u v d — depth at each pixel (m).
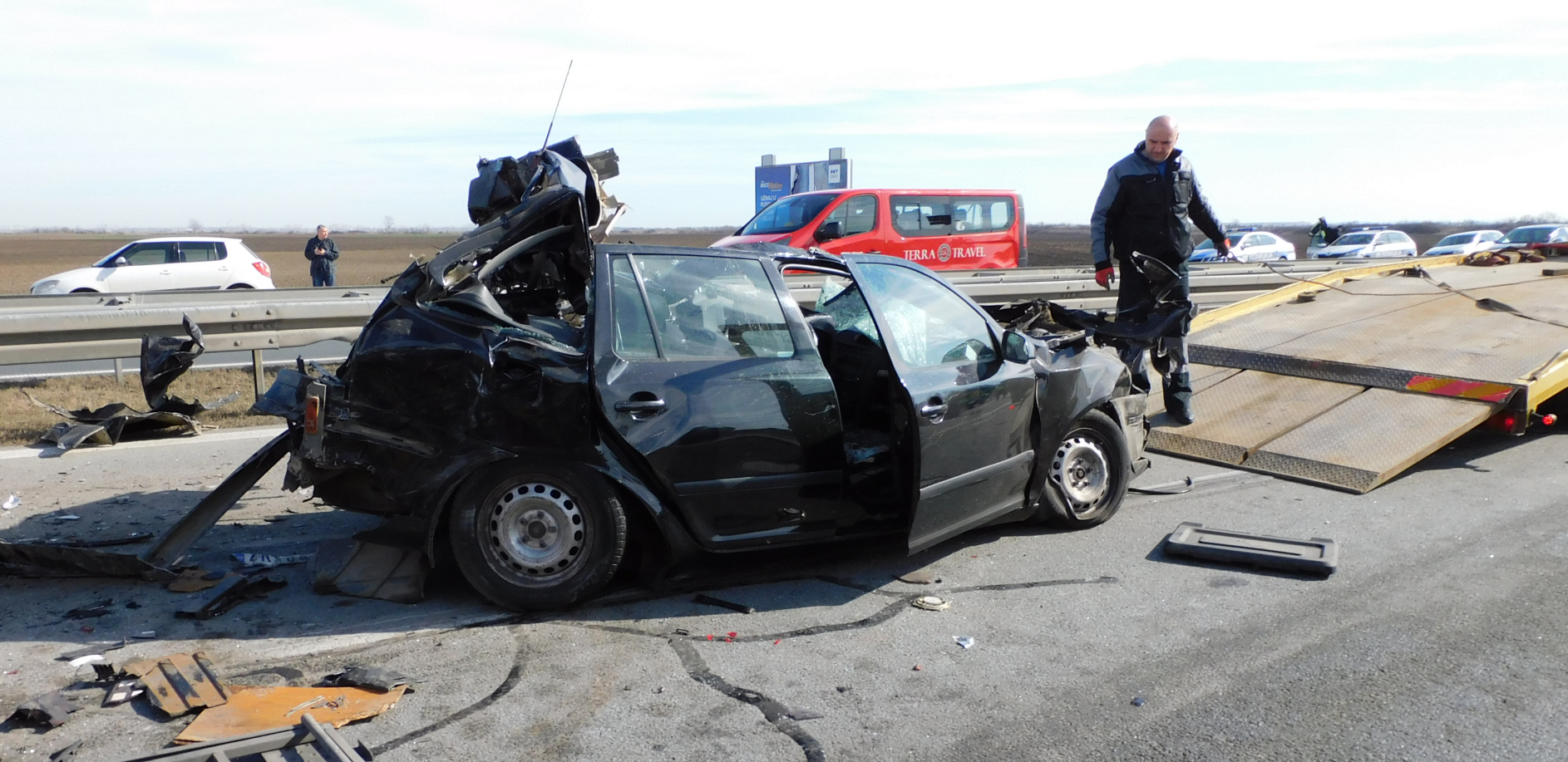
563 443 4.51
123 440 8.20
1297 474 6.89
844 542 5.29
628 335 4.68
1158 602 4.75
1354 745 3.38
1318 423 7.46
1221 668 4.00
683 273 4.92
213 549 5.45
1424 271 11.77
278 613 4.57
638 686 3.88
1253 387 8.34
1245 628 4.41
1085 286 14.24
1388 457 6.77
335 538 5.64
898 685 3.89
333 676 3.90
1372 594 4.78
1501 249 13.07
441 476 4.51
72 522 5.93
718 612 4.66
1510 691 3.76
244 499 6.47
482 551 4.55
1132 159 7.51
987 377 5.28
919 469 4.81
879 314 5.13
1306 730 3.49
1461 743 3.40
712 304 4.92
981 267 19.12
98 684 3.81
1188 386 7.81
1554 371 7.43
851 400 5.66
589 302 4.82
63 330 8.55
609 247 4.84
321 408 4.54
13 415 8.91
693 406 4.64
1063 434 5.75
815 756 3.35
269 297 13.95
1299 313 10.18
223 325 9.32
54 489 6.67
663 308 4.80
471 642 4.28
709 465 4.67
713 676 3.96
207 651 4.14
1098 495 5.99
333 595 4.79
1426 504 6.28
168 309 8.98
